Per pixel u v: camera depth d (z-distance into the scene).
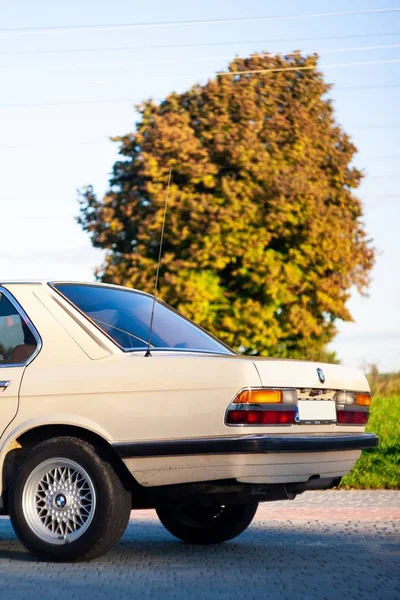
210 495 9.42
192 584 8.36
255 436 9.00
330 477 9.78
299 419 9.41
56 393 9.44
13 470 9.77
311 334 63.09
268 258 60.09
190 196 60.03
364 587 8.25
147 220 59.81
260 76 64.00
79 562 9.41
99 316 10.02
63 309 9.91
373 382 43.97
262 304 61.31
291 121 64.38
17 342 9.84
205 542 10.91
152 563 9.46
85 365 9.50
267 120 63.44
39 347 9.73
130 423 9.20
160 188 60.00
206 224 59.72
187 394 9.12
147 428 9.16
